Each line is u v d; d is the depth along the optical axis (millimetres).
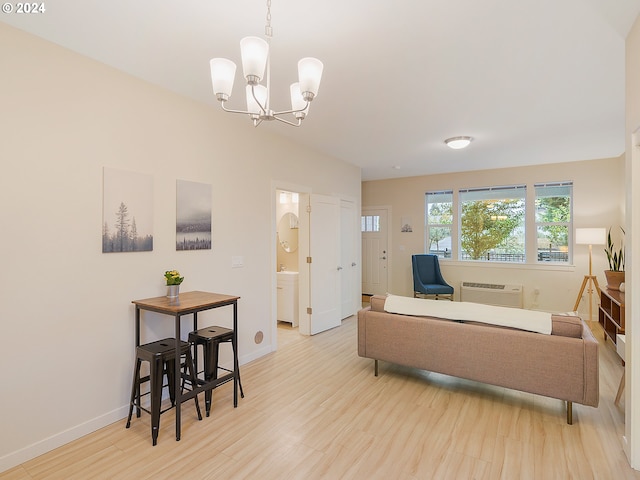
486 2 1773
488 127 3770
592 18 1896
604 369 3352
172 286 2570
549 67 2465
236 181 3480
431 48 2219
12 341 1984
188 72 2549
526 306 5766
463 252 6395
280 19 1919
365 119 3525
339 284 5117
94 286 2354
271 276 3926
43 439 2100
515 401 2750
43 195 2105
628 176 2020
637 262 1949
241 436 2273
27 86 2041
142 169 2643
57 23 1954
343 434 2293
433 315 2963
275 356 3807
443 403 2721
